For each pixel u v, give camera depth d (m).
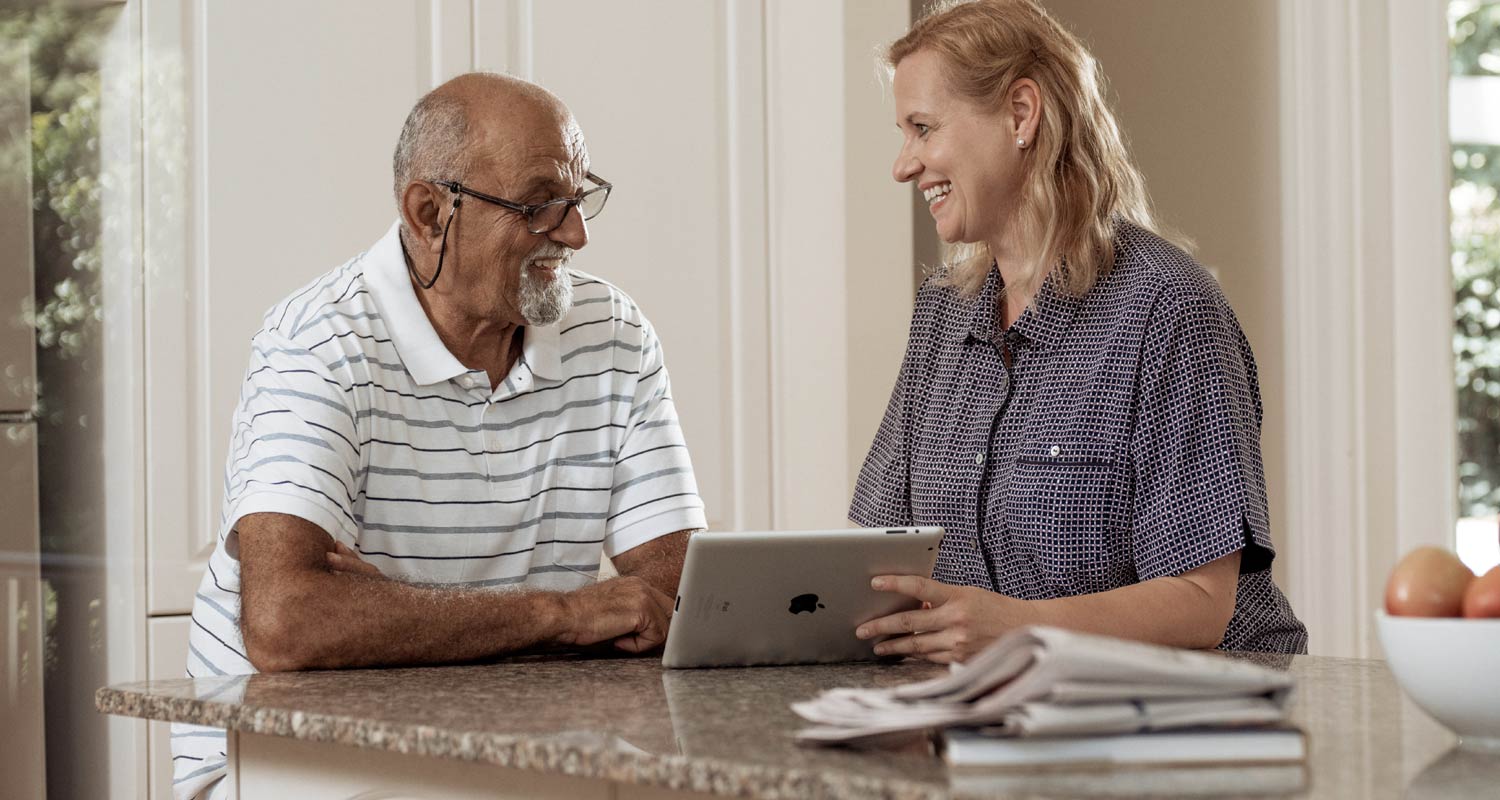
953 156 1.80
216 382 2.52
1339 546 3.37
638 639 1.67
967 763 0.91
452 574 1.88
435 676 1.44
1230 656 1.57
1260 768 0.93
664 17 2.88
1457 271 3.39
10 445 2.39
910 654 1.51
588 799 1.10
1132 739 0.93
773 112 2.96
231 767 1.34
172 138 2.50
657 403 2.04
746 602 1.45
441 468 1.87
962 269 1.93
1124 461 1.71
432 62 2.69
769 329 2.95
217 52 2.53
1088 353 1.75
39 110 2.43
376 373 1.83
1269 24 3.41
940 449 1.90
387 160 2.66
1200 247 3.53
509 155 1.83
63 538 2.43
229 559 1.82
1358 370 3.37
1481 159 3.41
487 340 1.91
